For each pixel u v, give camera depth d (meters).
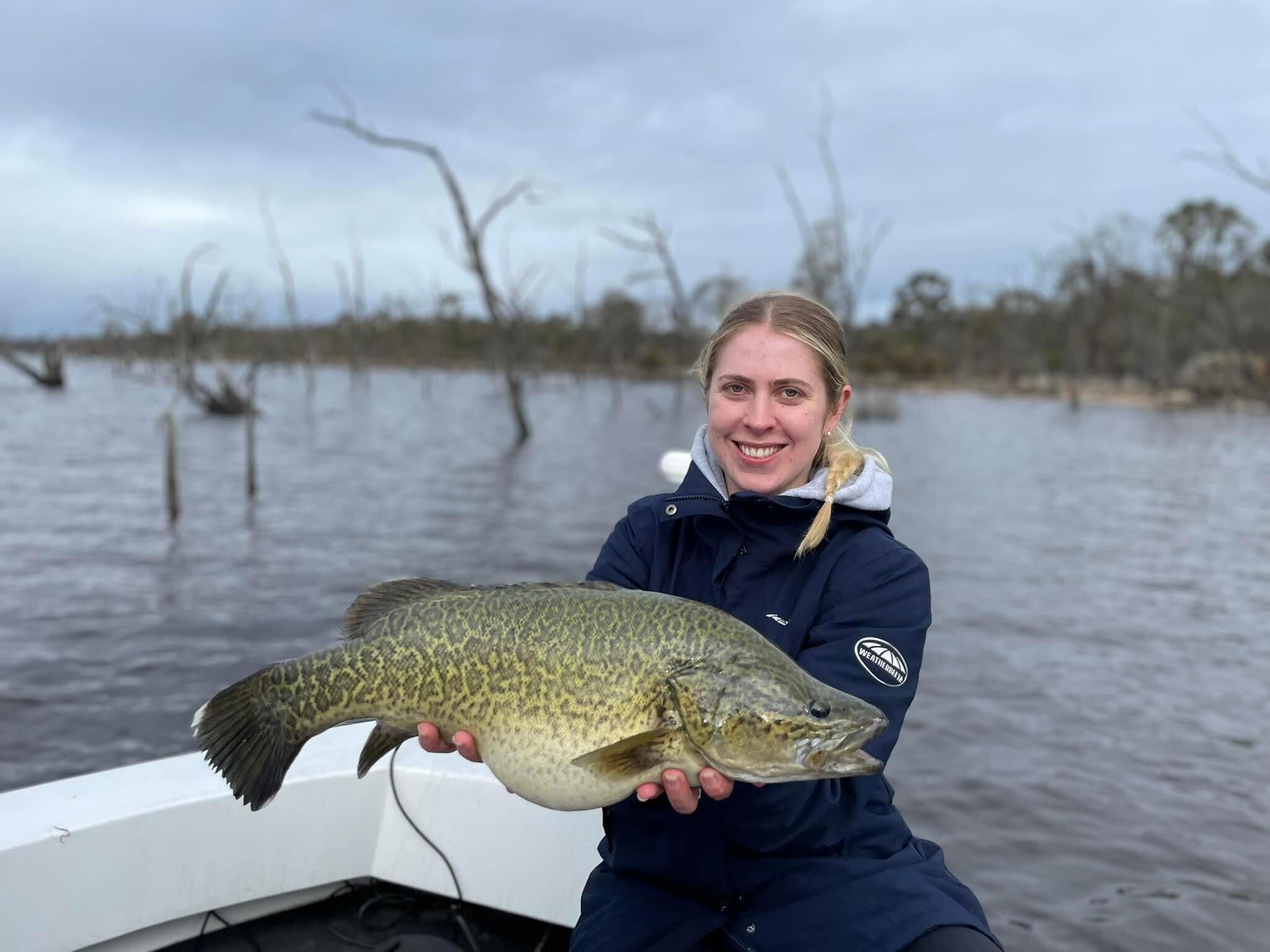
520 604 1.00
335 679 1.01
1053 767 2.64
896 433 15.41
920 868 1.05
